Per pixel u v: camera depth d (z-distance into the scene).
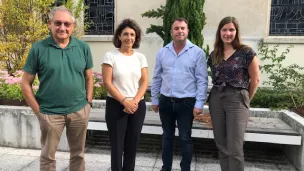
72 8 5.96
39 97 2.35
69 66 2.31
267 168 3.36
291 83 4.57
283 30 6.35
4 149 3.81
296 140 3.21
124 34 2.49
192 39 4.27
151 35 6.66
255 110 4.14
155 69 3.00
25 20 5.42
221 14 6.32
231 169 2.50
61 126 2.38
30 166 3.29
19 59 5.67
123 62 2.50
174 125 2.97
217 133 2.62
